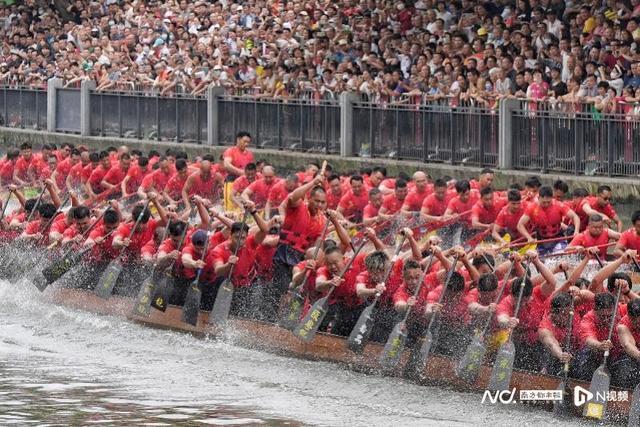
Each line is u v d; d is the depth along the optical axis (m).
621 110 34.94
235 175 35.91
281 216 26.00
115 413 20.83
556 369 21.39
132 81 52.72
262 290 26.23
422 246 27.03
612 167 35.25
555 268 22.48
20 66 59.31
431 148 40.34
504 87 38.38
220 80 48.19
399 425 20.25
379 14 44.06
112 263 27.91
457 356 22.47
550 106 36.69
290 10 48.50
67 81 55.91
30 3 60.22
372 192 32.50
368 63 43.06
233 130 47.53
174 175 35.94
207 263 26.28
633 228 26.81
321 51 45.09
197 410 21.06
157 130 50.94
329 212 25.52
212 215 28.39
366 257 23.52
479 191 31.66
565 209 29.94
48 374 23.64
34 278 29.62
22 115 58.25
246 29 49.81
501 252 29.41
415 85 41.06
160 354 25.27
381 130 42.00
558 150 36.66
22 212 32.47
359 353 23.61
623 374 20.80
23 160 41.66
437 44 41.59
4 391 22.31
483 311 22.09
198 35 51.44
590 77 35.81
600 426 20.41
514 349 21.27
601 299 20.61
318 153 44.16
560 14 38.47
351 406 21.42
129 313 28.14
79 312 29.00
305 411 21.06
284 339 25.00
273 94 46.28
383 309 23.73
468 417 20.77
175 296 27.05
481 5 41.22
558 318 21.03
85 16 57.88
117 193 38.47
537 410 21.22
